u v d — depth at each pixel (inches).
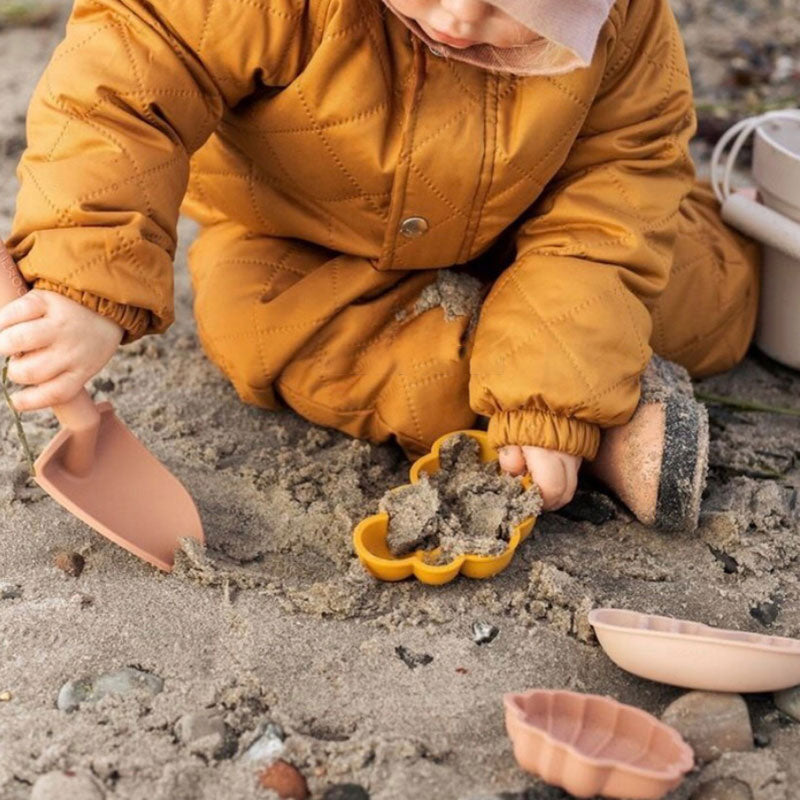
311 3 29.8
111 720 26.0
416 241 33.5
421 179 31.9
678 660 26.6
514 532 30.6
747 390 39.9
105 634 28.1
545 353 31.6
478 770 25.2
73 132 29.2
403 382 34.5
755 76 58.0
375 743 25.4
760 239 38.5
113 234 28.5
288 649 28.0
